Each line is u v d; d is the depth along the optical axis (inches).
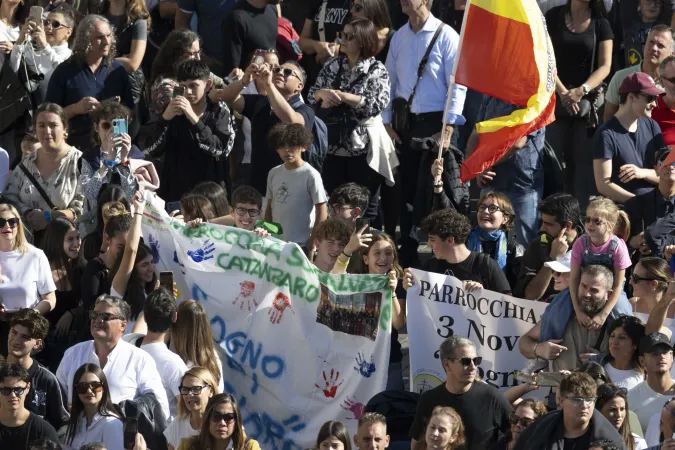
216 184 1305.4
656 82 1448.1
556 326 1128.2
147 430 1016.9
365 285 1145.4
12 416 994.7
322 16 1648.6
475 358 1029.8
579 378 950.4
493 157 1334.9
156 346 1072.2
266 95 1443.2
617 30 1648.6
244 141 1473.9
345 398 1143.6
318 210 1336.1
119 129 1298.0
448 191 1409.9
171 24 1710.1
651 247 1267.2
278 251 1171.3
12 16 1614.2
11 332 1044.5
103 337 1051.3
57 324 1207.6
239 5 1587.1
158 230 1203.9
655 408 1077.8
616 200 1379.2
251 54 1588.3
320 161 1428.4
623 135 1387.8
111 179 1301.7
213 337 1174.3
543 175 1453.0
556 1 1612.9
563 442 956.6
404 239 1471.5
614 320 1093.8
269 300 1170.6
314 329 1157.1
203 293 1186.0
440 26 1482.5
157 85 1443.2
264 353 1164.5
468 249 1250.6
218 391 1026.1
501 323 1166.3
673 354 1095.0
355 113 1437.0
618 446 938.1
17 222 1200.2
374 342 1139.9
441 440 989.8
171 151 1387.8
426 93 1473.9
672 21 1555.1
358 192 1296.8
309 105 1477.6
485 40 1318.9
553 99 1339.8
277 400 1155.9
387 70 1498.5
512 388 1117.7
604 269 1106.7
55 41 1542.8
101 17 1487.5
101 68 1494.8
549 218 1222.3
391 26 1600.6
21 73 1494.8
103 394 1013.8
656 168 1369.3
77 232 1255.5
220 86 1492.4
